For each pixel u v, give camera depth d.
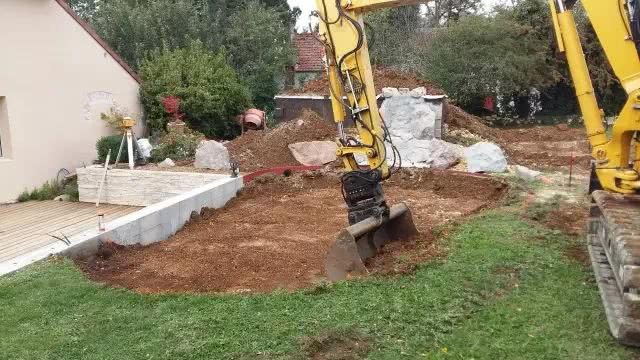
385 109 13.64
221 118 16.38
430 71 22.39
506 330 4.58
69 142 13.67
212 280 6.05
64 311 5.12
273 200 10.04
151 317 4.96
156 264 6.69
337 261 5.82
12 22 12.25
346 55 6.16
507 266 5.91
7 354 4.35
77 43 13.76
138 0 20.88
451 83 21.98
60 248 6.54
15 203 12.38
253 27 20.84
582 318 4.73
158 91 15.68
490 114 23.09
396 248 6.54
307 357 4.16
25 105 12.65
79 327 4.78
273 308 5.01
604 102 22.02
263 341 4.40
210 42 20.03
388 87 15.48
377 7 6.05
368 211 6.19
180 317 4.91
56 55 13.26
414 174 10.77
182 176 11.43
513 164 12.05
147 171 11.85
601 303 5.01
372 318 4.75
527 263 6.01
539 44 22.20
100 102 14.48
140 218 7.57
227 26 21.62
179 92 15.51
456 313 4.84
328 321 4.69
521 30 21.70
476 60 21.52
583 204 8.50
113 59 14.80
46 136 13.13
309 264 6.45
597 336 4.44
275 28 21.81
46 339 4.56
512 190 9.48
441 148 11.77
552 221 7.66
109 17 19.23
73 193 12.59
